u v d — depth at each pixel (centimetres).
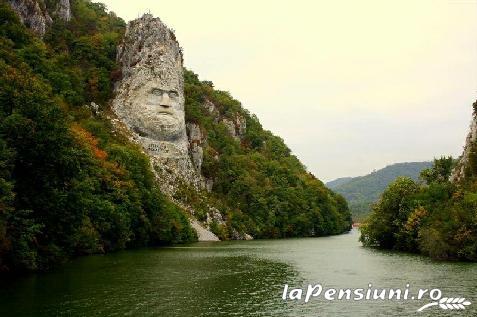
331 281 4428
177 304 3288
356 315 3072
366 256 7294
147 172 9850
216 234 13162
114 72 13812
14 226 4181
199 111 17362
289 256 7206
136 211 8550
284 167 19425
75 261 5631
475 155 9169
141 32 13800
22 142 4384
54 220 5000
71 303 3192
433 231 7012
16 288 3634
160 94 13150
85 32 15212
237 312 3116
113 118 12456
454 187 8606
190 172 13762
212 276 4634
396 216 9094
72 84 11881
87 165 7081
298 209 17588
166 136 13062
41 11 13538
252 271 5106
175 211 10838
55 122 4731
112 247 7631
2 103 4584
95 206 6850
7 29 10306
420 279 4591
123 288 3797
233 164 17025
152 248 8625
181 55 14750
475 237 6519
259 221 15800
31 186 4606
